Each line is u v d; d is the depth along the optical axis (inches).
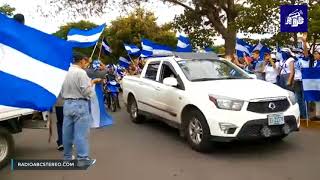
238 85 318.0
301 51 490.6
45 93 221.9
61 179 260.1
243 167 275.1
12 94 214.5
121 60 845.2
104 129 417.4
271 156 299.7
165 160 296.5
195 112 312.7
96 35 515.8
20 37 220.7
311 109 422.3
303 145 327.6
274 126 295.0
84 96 272.4
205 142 305.0
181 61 366.9
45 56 226.1
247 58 540.4
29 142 364.2
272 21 666.2
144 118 444.5
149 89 398.6
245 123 286.8
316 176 253.4
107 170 276.2
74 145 305.9
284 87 429.4
